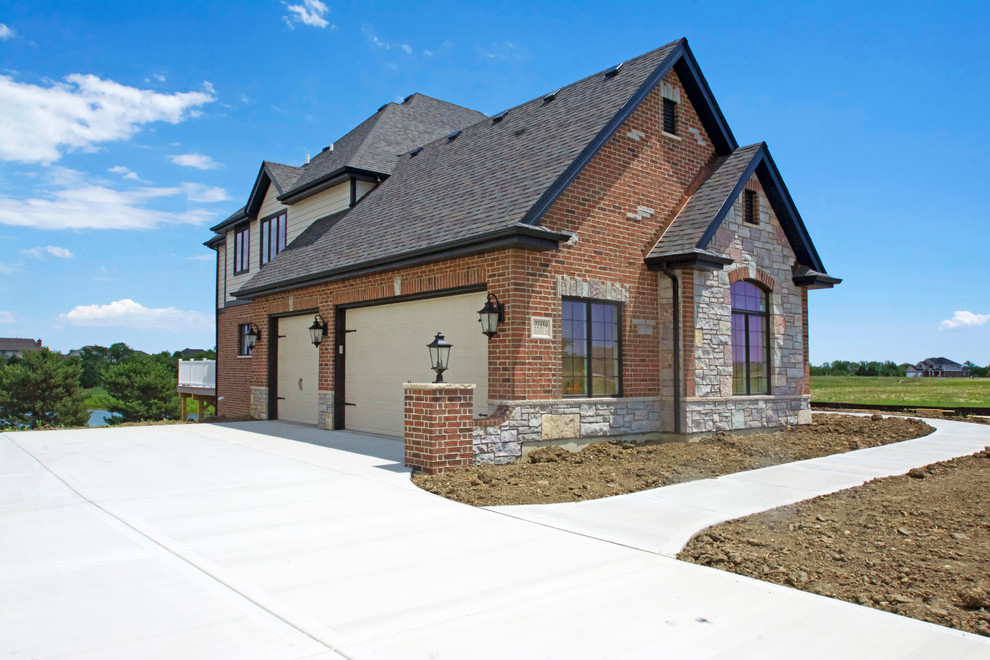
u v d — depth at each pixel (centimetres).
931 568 530
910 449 1202
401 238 1261
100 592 467
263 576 503
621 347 1196
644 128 1265
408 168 1711
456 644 387
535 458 1010
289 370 1752
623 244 1205
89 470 968
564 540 601
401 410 1328
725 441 1212
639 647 385
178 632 400
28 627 407
